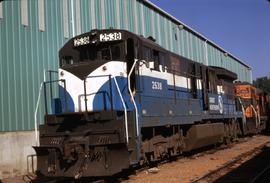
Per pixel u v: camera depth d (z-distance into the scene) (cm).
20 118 1541
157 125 1401
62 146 1144
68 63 1322
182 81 1717
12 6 1555
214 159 1678
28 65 1595
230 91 2555
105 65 1234
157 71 1462
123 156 1117
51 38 1714
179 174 1308
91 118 1183
